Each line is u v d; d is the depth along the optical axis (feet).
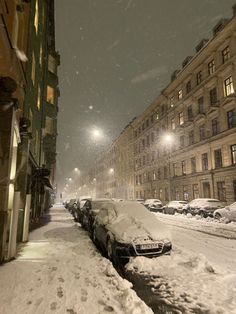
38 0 56.54
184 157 114.42
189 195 108.27
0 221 20.90
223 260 23.38
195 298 14.53
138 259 21.25
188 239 35.19
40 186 69.77
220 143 89.20
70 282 16.37
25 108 39.45
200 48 109.60
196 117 103.91
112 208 29.37
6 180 21.07
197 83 107.14
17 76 30.35
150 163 156.04
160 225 25.68
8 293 14.49
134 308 12.48
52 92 85.92
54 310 12.38
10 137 21.24
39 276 17.53
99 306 12.84
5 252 21.89
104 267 19.85
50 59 87.25
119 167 231.71
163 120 137.39
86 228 42.55
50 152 92.38
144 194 167.02
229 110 85.92
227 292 15.30
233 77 83.51
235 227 49.80
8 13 24.12
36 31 53.62
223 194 87.35
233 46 84.02
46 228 44.57
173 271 19.43
